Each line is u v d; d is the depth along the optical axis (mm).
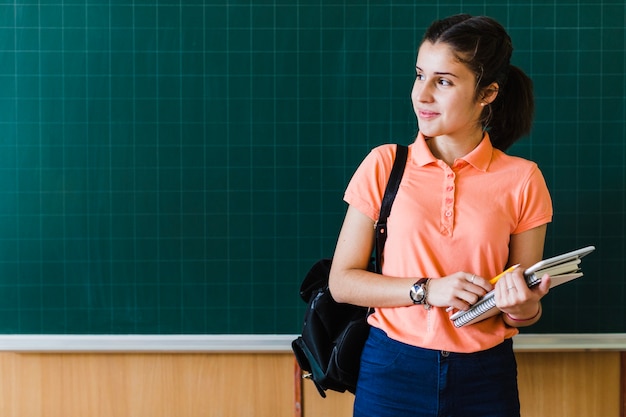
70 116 1813
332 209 1838
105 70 1809
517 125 1348
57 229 1831
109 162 1823
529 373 1905
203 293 1852
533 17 1813
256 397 1902
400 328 1229
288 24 1811
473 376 1198
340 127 1824
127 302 1847
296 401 1892
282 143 1828
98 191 1827
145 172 1827
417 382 1201
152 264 1844
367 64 1815
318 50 1813
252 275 1850
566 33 1817
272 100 1821
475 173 1244
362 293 1234
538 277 1075
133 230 1837
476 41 1184
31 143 1813
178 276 1847
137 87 1812
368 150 1826
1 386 1892
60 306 1841
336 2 1812
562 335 1854
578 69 1822
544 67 1822
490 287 1132
